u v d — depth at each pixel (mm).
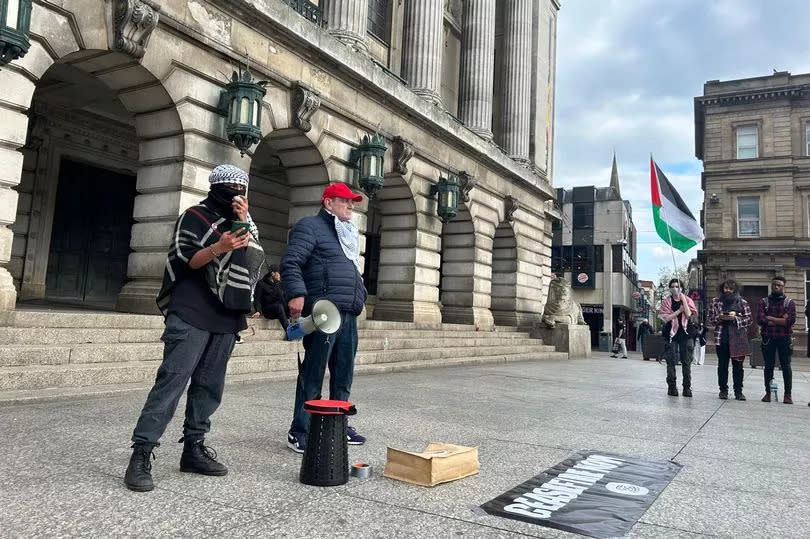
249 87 10461
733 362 9555
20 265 13836
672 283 9711
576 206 48219
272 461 4074
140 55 9281
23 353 6594
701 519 3252
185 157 10125
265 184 18828
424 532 2859
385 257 17859
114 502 3051
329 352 4383
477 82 21625
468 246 20672
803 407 8891
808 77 35281
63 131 14648
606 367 16688
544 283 26969
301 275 4242
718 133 37469
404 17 18719
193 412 3660
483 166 21078
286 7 11930
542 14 28812
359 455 4395
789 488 4023
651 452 4977
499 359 15914
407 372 11523
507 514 3166
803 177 35406
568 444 5164
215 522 2844
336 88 13797
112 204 16281
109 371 6977
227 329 3604
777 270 35062
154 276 10133
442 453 3869
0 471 3490
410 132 16797
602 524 3078
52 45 8297
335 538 2725
